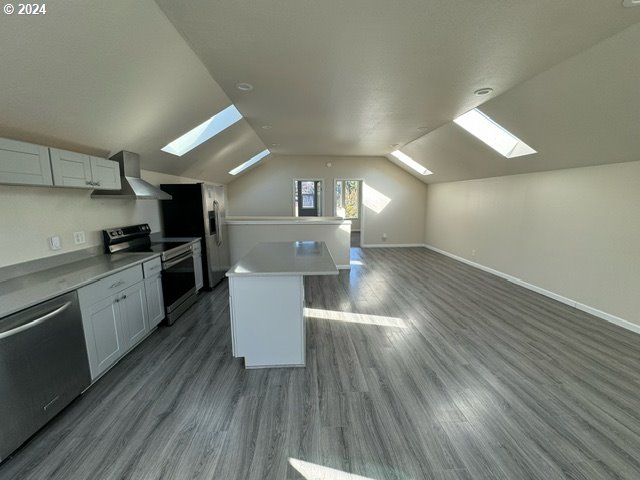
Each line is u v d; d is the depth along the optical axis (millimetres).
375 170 7797
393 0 1642
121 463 1592
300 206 10477
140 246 3562
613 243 3318
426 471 1541
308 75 2635
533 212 4480
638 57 1972
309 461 1608
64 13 1452
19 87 1699
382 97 3199
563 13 1736
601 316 3459
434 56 2273
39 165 2014
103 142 2750
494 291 4492
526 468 1555
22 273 2174
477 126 4250
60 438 1750
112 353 2371
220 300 4148
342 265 5941
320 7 1702
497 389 2195
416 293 4406
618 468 1553
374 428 1833
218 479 1503
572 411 1966
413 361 2578
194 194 4301
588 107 2621
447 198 6973
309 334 3107
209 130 4102
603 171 3404
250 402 2072
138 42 1875
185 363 2566
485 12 1747
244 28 1922
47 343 1768
